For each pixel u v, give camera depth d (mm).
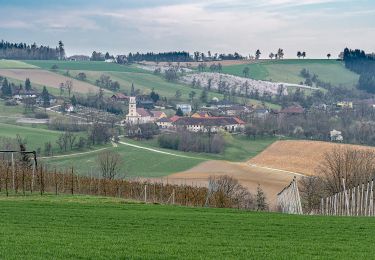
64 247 37250
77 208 62844
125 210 62656
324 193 124438
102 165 165500
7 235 41625
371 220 56344
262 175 170250
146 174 175375
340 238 44219
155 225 49719
